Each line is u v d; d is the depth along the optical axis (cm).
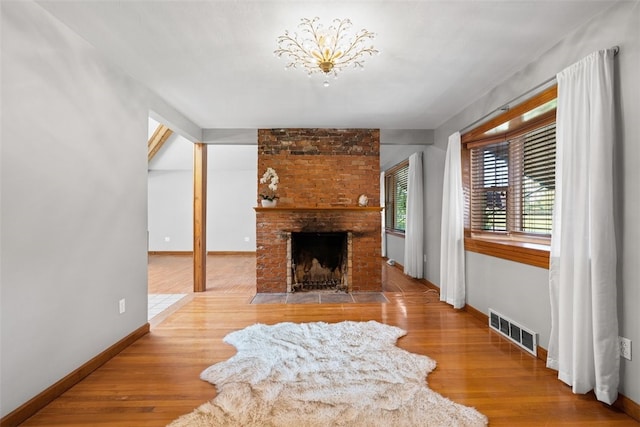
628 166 177
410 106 360
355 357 243
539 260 245
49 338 190
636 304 173
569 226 204
